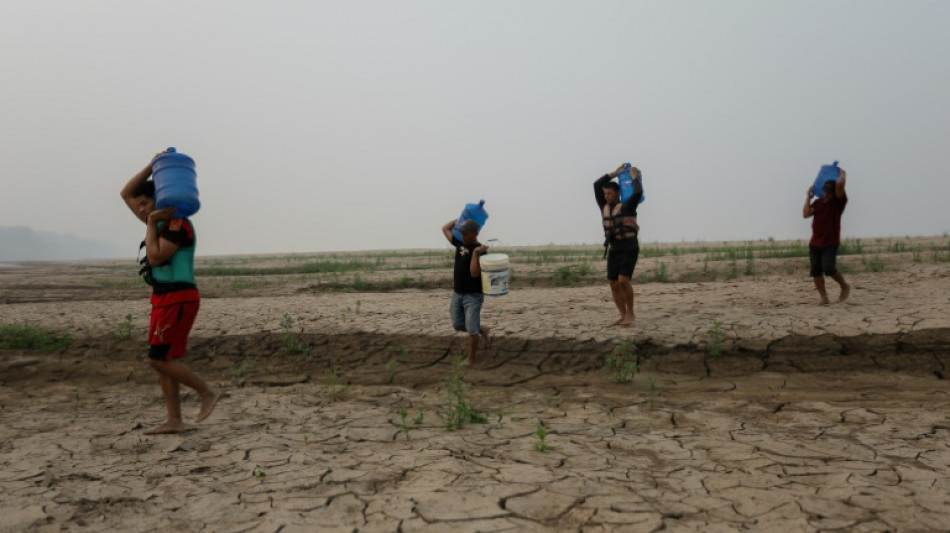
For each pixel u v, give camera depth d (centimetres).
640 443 520
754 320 919
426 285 1745
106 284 2147
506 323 999
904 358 751
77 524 380
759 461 464
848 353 778
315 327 1025
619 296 943
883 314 893
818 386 700
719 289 1283
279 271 2630
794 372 751
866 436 522
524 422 605
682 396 691
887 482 416
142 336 1005
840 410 607
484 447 520
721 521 361
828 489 405
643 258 2102
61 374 859
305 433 576
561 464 468
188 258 557
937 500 384
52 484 449
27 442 560
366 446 529
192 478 454
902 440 508
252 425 610
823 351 788
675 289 1327
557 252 3044
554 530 352
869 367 745
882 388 679
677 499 394
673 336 866
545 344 880
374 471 460
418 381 806
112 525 376
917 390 666
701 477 433
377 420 625
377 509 387
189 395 758
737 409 631
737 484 418
